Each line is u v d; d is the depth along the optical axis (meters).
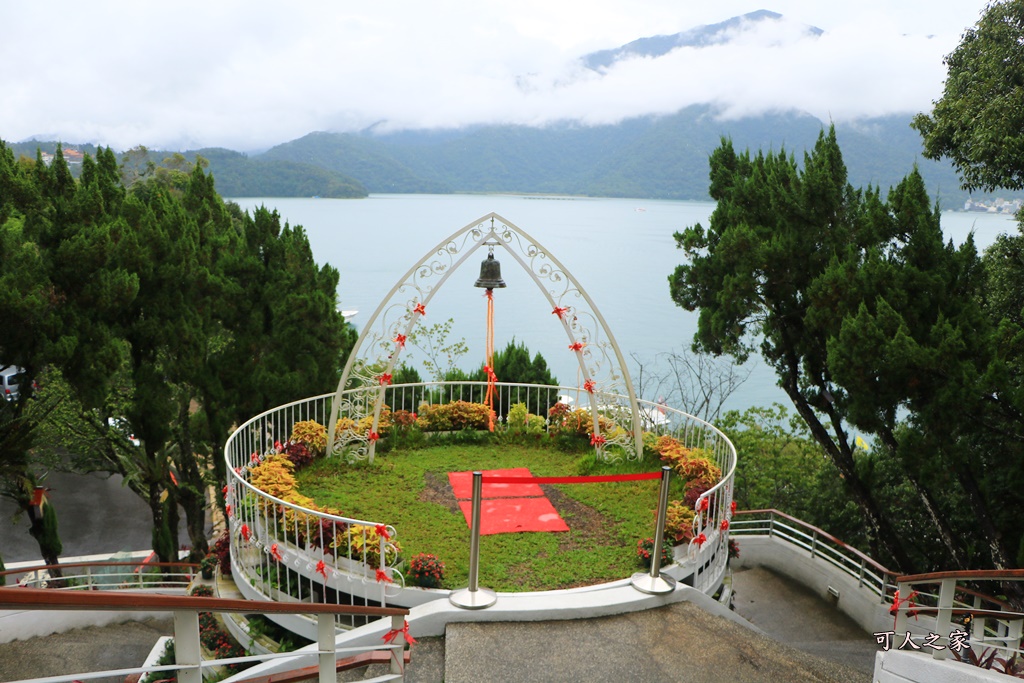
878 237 11.27
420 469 11.25
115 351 12.53
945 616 5.00
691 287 14.45
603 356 11.27
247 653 8.00
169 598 2.34
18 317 11.39
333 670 3.88
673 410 12.30
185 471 17.34
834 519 16.23
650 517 9.48
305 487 10.43
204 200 18.84
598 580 7.87
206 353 15.80
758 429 19.59
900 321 9.76
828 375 12.77
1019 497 10.42
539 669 5.94
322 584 7.82
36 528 15.51
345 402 12.27
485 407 13.05
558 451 12.20
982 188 13.38
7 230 12.00
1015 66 12.30
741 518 17.12
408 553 8.40
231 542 8.88
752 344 13.91
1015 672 4.16
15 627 10.55
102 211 13.19
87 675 2.29
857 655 8.91
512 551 8.49
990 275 12.61
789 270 12.30
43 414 14.59
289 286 15.71
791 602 11.48
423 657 6.30
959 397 9.12
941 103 13.80
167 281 13.96
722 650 6.31
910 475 10.59
